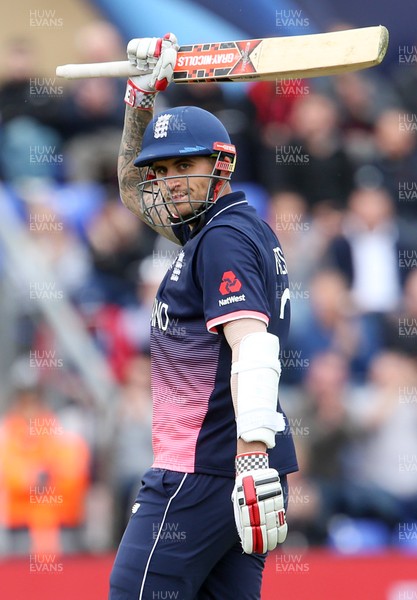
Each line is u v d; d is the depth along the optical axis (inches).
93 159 1149.1
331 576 815.1
